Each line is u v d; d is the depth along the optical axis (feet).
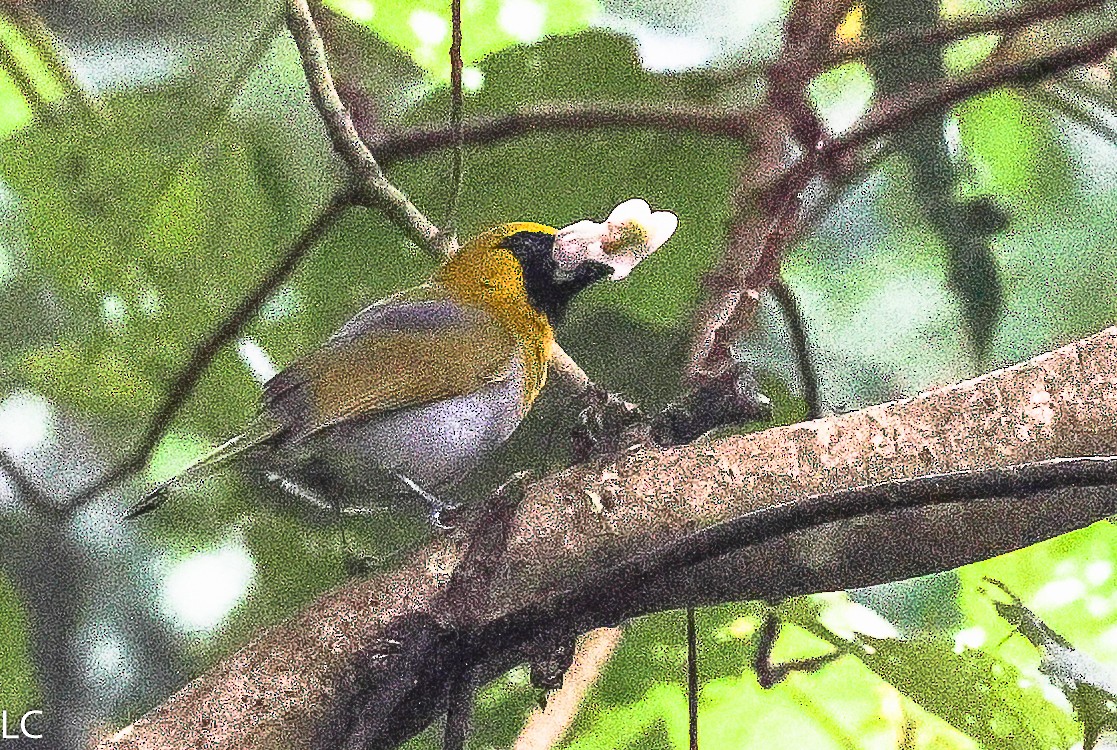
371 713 21.48
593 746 22.08
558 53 21.99
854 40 22.09
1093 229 22.20
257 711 21.49
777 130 21.97
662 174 22.02
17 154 21.95
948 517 21.53
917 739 22.11
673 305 22.02
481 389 21.91
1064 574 22.08
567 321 22.07
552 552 21.53
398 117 22.09
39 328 22.02
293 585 22.12
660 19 22.08
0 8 21.99
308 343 22.08
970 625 22.08
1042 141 22.18
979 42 22.30
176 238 21.99
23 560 22.16
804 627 22.03
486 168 22.04
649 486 21.53
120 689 22.16
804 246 22.22
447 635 21.48
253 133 22.00
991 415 21.52
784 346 22.16
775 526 21.44
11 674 22.13
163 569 22.17
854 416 21.53
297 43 21.94
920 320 22.22
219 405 22.09
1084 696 21.99
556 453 22.03
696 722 21.76
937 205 22.20
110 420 22.12
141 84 22.02
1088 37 22.04
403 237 22.08
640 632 22.07
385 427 21.89
